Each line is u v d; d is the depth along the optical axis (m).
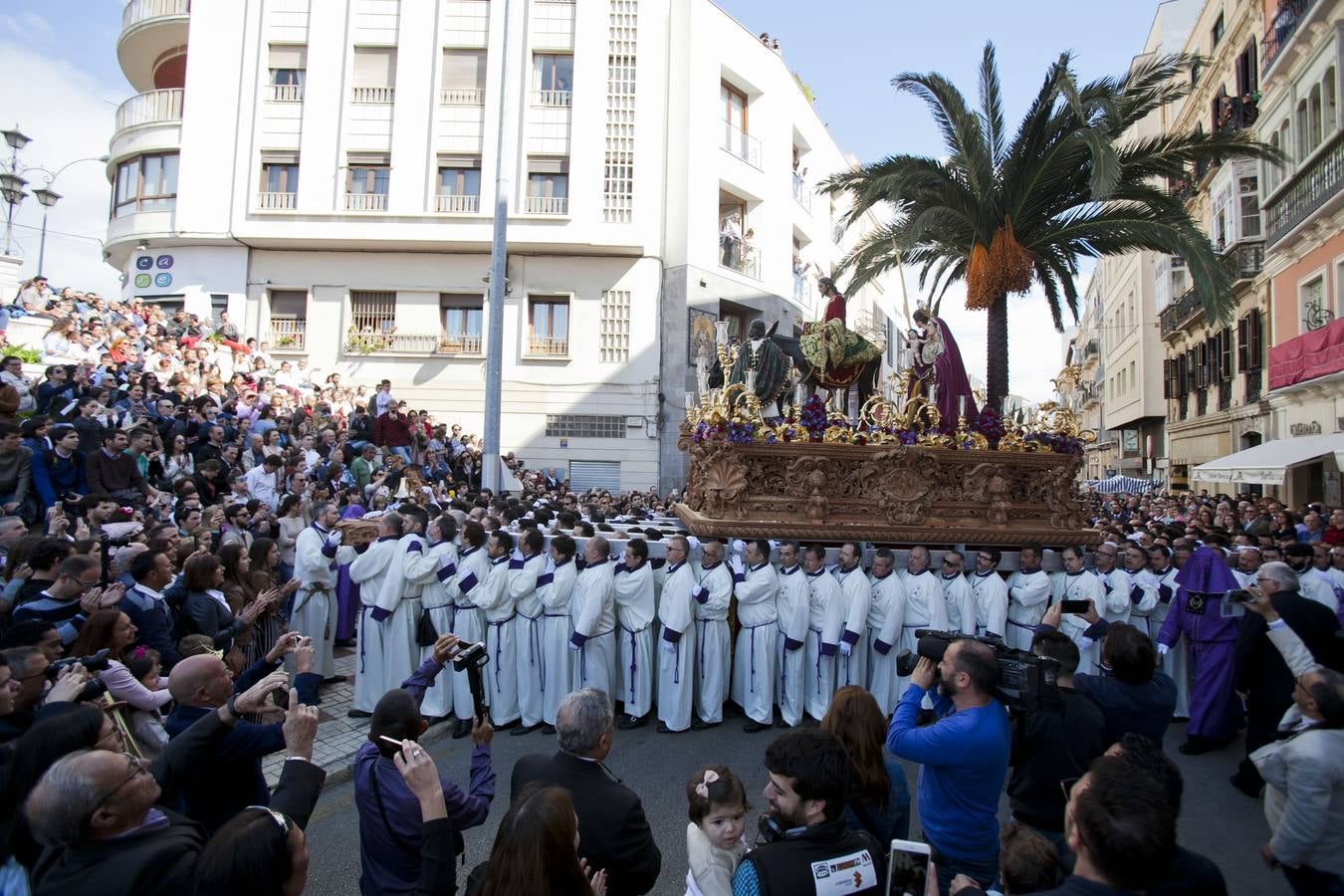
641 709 8.01
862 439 8.98
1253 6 20.94
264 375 18.84
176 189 24.03
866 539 8.61
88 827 2.56
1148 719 4.20
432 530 8.12
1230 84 22.98
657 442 24.62
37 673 3.85
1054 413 9.58
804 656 8.15
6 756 3.42
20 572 5.71
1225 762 7.26
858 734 3.71
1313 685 4.07
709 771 3.54
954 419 9.56
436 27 24.34
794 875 2.70
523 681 7.90
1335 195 15.50
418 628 7.98
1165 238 11.91
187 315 19.72
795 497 8.72
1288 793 4.02
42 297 15.44
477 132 24.17
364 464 14.23
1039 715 3.95
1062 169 12.28
